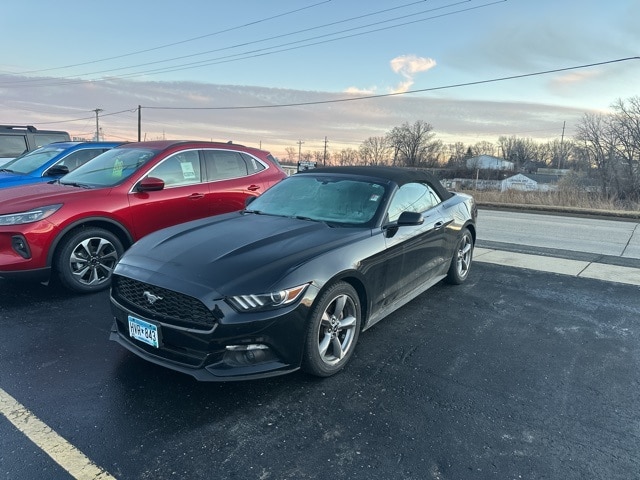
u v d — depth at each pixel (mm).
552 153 101312
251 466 2365
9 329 4016
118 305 3301
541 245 9211
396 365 3533
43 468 2311
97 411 2820
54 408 2840
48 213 4570
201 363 2863
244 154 6695
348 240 3559
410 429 2715
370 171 4680
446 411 2920
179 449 2486
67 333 3961
